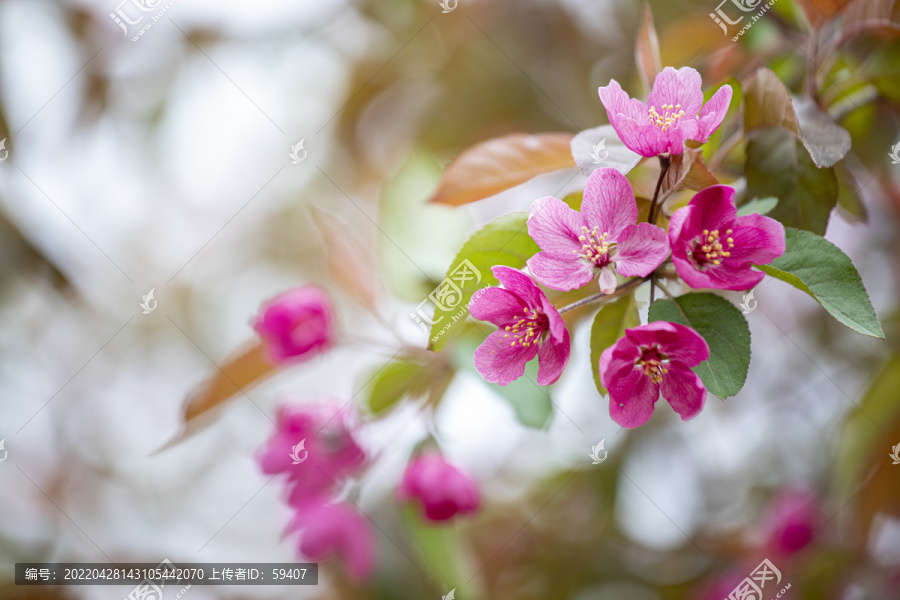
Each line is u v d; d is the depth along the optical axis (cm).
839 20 73
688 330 59
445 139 102
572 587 95
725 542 94
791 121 65
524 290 61
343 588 89
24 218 85
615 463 94
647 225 60
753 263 60
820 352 95
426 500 74
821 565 86
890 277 90
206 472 106
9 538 91
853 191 70
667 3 93
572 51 101
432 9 102
